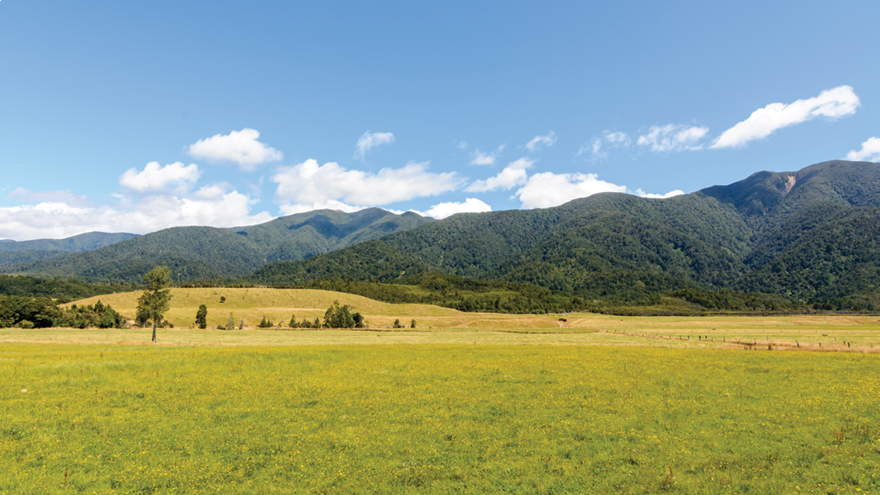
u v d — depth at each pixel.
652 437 20.88
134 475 16.75
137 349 53.59
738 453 18.95
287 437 21.05
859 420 23.27
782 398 28.48
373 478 16.70
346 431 22.02
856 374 37.78
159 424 22.97
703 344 75.62
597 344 74.69
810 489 15.65
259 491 15.60
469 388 32.19
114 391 30.22
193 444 20.06
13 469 16.88
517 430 22.27
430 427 22.64
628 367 41.94
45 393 29.20
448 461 18.41
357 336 92.88
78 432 21.52
